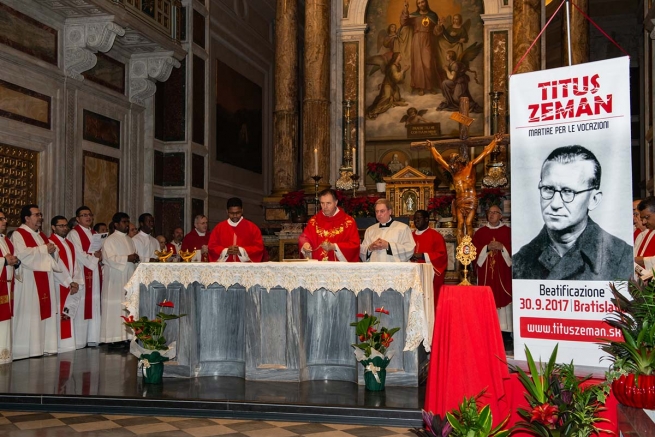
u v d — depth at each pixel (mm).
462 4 15062
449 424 3533
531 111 4012
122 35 10188
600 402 3709
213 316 6512
